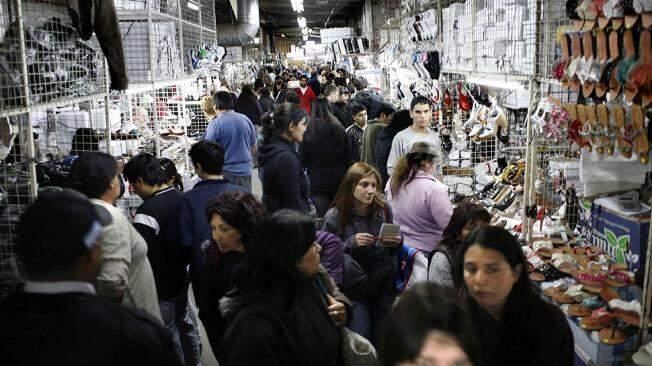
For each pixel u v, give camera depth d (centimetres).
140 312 155
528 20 357
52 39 304
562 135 316
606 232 313
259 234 186
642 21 229
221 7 1591
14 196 272
